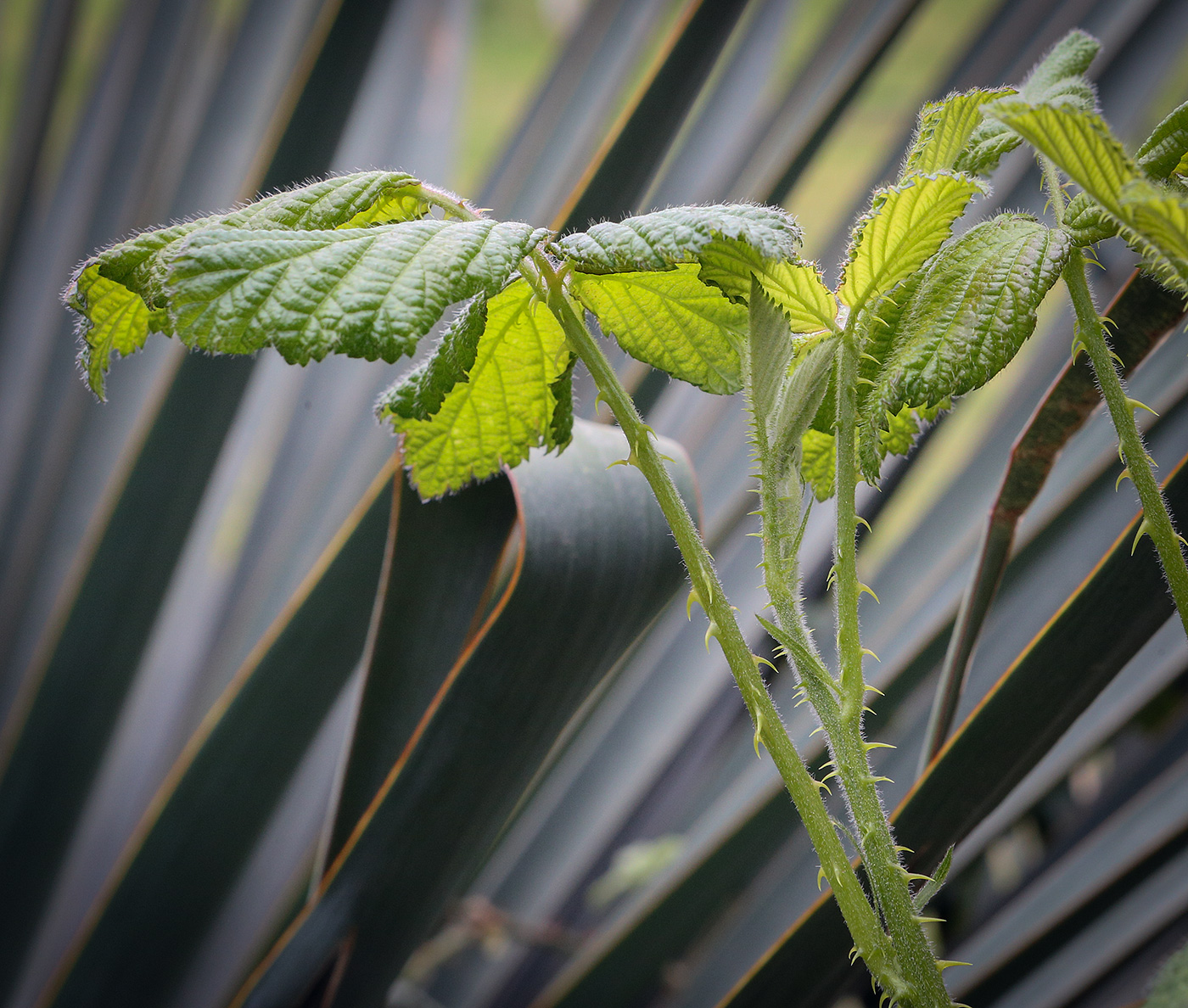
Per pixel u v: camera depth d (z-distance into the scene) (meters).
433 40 1.47
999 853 1.00
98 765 0.89
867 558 1.25
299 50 1.16
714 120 1.26
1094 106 0.46
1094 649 0.50
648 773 1.05
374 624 0.55
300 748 0.71
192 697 1.12
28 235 1.16
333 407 1.24
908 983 0.43
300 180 0.79
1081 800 0.98
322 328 0.42
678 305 0.47
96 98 1.25
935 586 0.95
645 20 1.28
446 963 1.05
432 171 1.41
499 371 0.48
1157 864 0.69
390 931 0.55
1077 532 0.69
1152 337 0.49
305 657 0.69
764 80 1.28
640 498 0.53
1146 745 0.92
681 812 1.02
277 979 0.55
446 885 0.55
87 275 0.44
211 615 1.19
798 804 0.44
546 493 0.52
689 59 0.66
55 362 1.16
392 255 0.43
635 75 1.27
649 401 0.85
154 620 0.86
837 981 0.55
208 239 0.43
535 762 0.54
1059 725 0.51
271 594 1.15
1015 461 0.51
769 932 0.79
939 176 0.44
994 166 0.48
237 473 1.27
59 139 1.38
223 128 1.12
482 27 3.80
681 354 0.48
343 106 0.77
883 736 0.80
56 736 0.87
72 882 1.04
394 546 0.54
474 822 0.54
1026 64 1.08
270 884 0.95
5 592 1.09
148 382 1.12
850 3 1.19
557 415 0.49
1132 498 0.68
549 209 1.20
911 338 0.45
